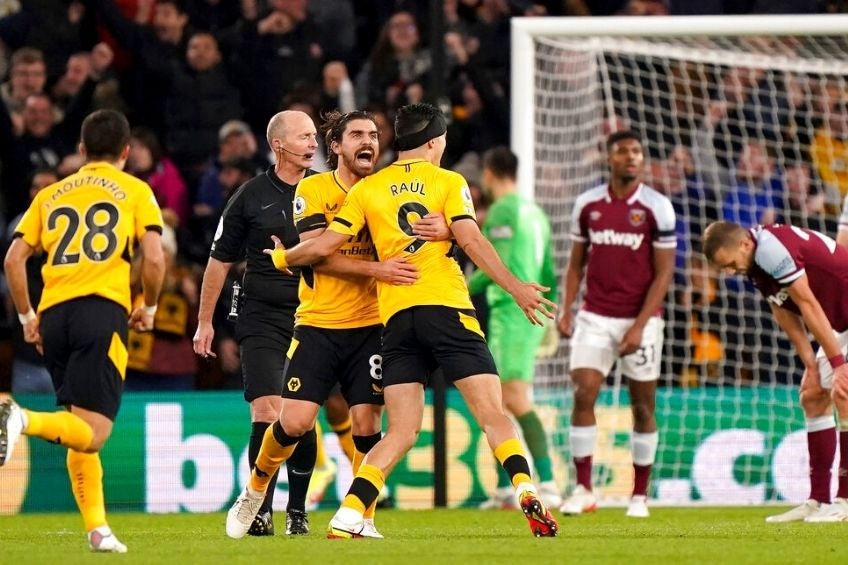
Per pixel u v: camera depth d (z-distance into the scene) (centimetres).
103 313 2002
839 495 2853
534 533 2212
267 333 2503
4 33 4791
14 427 1842
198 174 4575
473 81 4694
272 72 4706
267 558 1895
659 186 4419
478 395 2147
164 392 3650
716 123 4709
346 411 3148
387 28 4662
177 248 4225
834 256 2728
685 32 3628
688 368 4297
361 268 2173
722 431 3741
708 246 2700
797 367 4372
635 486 3189
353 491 2217
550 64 4025
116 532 2717
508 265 3431
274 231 2492
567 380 3866
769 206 4347
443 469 3584
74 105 4591
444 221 2156
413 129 2200
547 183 3934
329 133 2397
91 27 4822
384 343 2198
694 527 2712
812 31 3609
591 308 3186
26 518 3347
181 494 3597
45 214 2056
